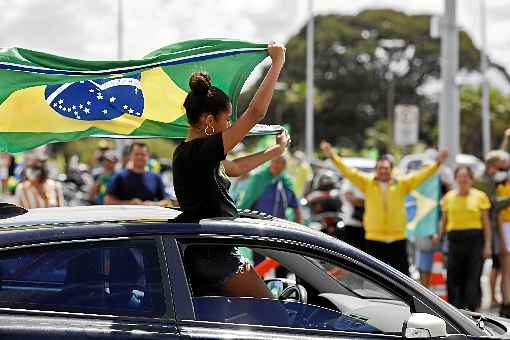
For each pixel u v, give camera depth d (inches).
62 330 446.3
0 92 533.0
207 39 554.9
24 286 454.3
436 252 1255.5
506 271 1240.2
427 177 1150.3
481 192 1216.8
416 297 493.7
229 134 516.1
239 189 1119.0
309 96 5113.2
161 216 502.0
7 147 567.5
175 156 522.6
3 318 444.8
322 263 582.9
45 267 458.6
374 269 493.7
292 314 492.7
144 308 464.1
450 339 475.5
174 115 584.1
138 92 573.9
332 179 1898.4
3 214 503.5
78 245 465.1
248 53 554.9
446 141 1947.6
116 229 472.1
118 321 457.7
